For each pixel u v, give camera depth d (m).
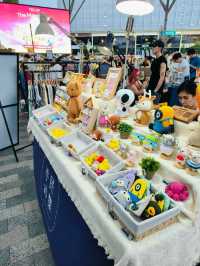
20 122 4.37
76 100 1.66
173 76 3.40
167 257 0.73
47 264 1.42
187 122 1.19
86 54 3.97
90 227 0.85
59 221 1.29
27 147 3.28
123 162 1.03
